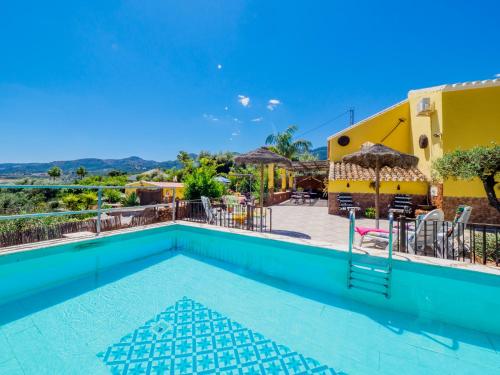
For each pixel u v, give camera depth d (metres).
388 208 11.70
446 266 4.01
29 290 4.75
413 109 12.50
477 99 9.66
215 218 8.38
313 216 11.95
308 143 31.25
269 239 5.87
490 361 3.09
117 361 3.06
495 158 6.46
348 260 4.72
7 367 2.94
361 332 3.66
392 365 3.04
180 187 20.09
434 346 3.37
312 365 3.04
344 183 12.64
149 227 7.28
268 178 18.36
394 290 4.28
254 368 2.99
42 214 5.22
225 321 3.91
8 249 4.75
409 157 7.09
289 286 5.16
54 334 3.55
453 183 9.91
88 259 5.68
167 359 3.11
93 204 20.77
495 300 3.69
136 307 4.30
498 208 6.75
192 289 4.98
